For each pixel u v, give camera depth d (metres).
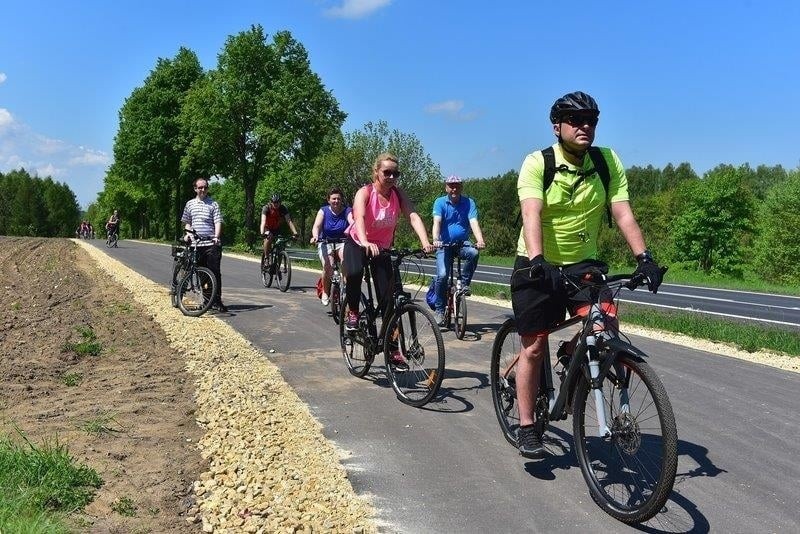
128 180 57.62
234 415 5.11
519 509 3.60
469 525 3.42
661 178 116.44
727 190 49.69
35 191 122.50
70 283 15.39
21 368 6.61
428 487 3.87
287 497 3.71
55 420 4.96
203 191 10.57
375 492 3.80
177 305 10.52
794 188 46.56
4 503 3.26
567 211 3.82
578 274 3.71
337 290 9.59
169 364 6.86
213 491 3.80
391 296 5.70
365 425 4.96
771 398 5.74
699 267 50.44
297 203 60.25
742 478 4.03
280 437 4.64
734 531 3.37
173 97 52.72
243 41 41.62
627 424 3.37
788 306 15.30
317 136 42.28
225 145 43.19
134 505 3.59
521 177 3.84
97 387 5.96
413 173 35.50
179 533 3.32
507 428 4.57
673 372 6.66
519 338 4.23
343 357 7.20
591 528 3.39
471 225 8.58
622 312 10.76
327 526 3.39
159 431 4.79
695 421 5.09
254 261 24.80
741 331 8.75
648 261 3.52
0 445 4.08
